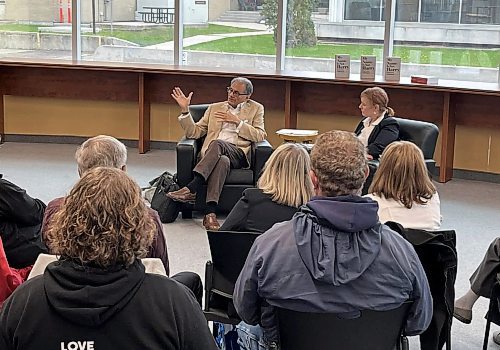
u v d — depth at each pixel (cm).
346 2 688
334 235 199
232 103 534
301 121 697
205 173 487
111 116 748
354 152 208
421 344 268
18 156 688
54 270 151
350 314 200
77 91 738
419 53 675
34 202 318
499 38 639
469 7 648
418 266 206
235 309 239
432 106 639
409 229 260
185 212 512
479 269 314
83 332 148
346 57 648
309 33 706
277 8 703
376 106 518
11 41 759
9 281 255
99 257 149
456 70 663
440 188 612
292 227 205
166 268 267
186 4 733
